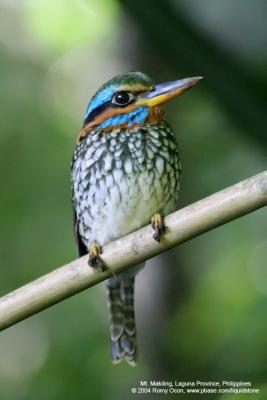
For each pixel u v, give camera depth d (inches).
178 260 541.0
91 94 637.3
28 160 618.2
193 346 451.8
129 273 385.7
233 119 370.9
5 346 607.2
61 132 629.9
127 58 564.1
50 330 587.8
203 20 424.5
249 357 388.2
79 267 291.0
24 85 642.8
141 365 497.7
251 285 536.7
